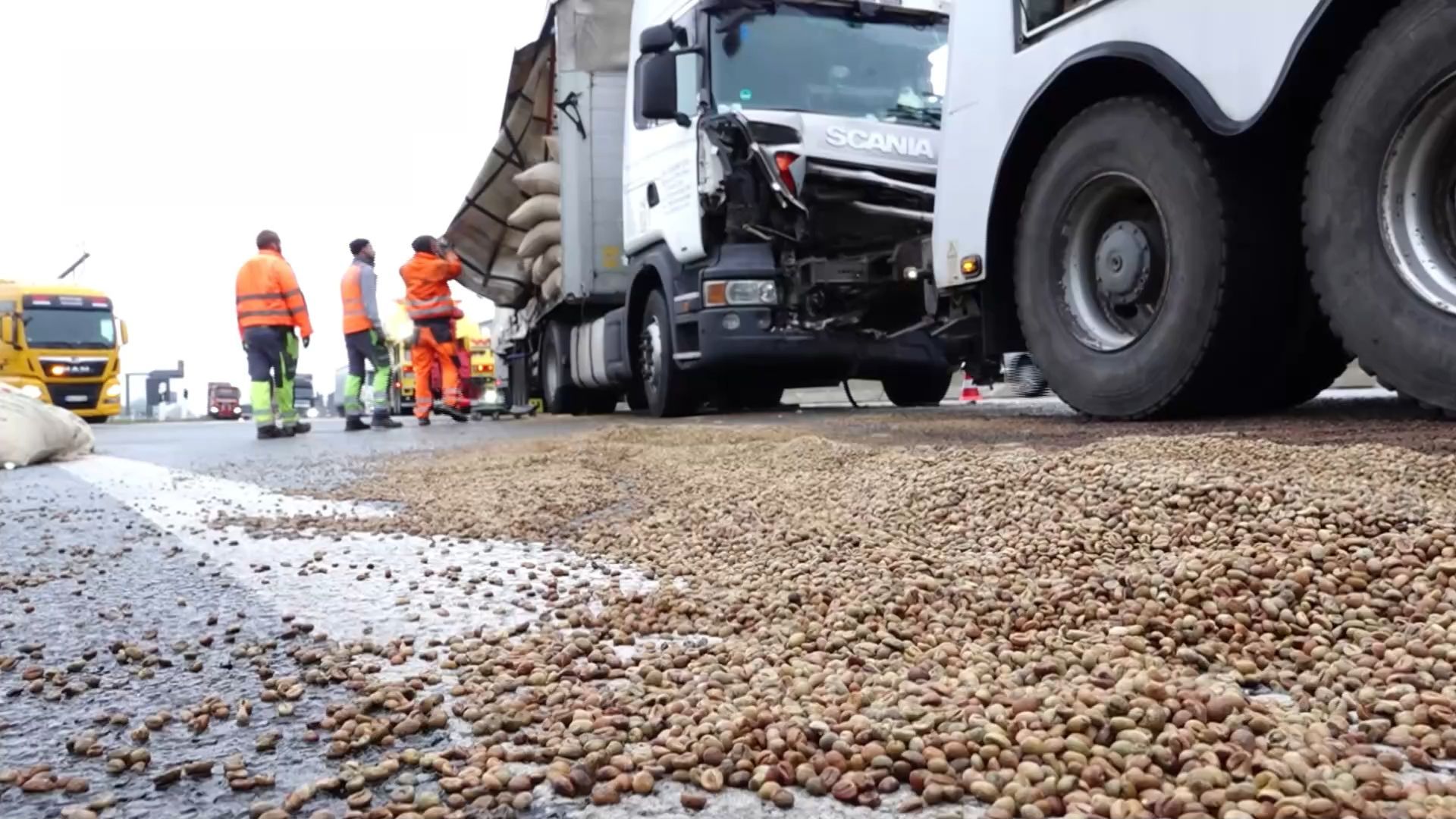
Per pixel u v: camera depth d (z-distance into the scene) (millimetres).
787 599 2246
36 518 4031
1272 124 4410
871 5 8508
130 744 1543
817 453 4527
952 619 2045
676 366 9656
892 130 8102
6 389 6992
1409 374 4047
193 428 16250
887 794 1317
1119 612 2000
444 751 1469
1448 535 2148
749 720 1495
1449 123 3893
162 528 3641
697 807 1308
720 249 8516
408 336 22906
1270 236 4750
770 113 7910
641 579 2615
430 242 12250
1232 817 1155
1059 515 2691
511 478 4727
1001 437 5039
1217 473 2809
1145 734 1366
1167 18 4652
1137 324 5395
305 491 4723
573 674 1804
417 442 8078
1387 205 4066
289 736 1566
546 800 1340
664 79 8180
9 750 1531
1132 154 5086
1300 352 5168
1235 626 1858
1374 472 3059
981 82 5840
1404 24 3902
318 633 2137
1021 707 1478
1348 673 1622
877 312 8438
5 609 2408
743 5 8188
